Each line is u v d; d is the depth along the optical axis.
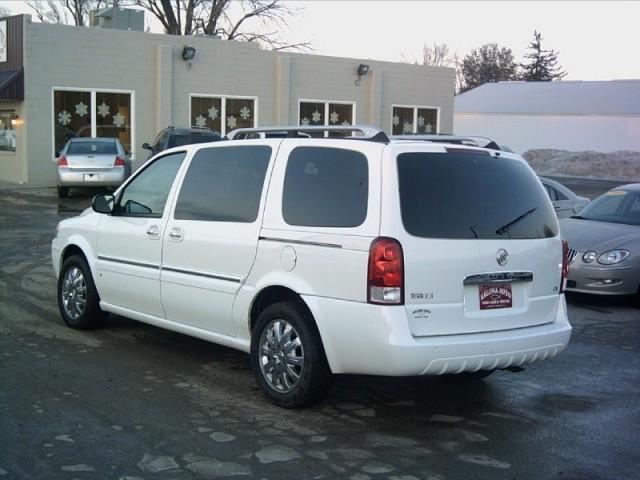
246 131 6.68
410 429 5.28
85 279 7.54
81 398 5.69
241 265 5.82
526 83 52.97
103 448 4.76
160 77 24.50
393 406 5.77
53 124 22.86
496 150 5.73
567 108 45.78
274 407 5.62
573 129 44.94
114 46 23.67
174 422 5.25
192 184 6.47
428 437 5.14
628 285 9.70
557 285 5.80
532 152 45.78
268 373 5.66
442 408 5.77
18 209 17.95
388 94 29.80
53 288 9.73
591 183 37.44
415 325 5.04
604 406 5.90
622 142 43.44
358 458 4.73
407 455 4.81
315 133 7.14
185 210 6.43
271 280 5.57
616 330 8.60
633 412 5.77
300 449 4.85
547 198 5.89
